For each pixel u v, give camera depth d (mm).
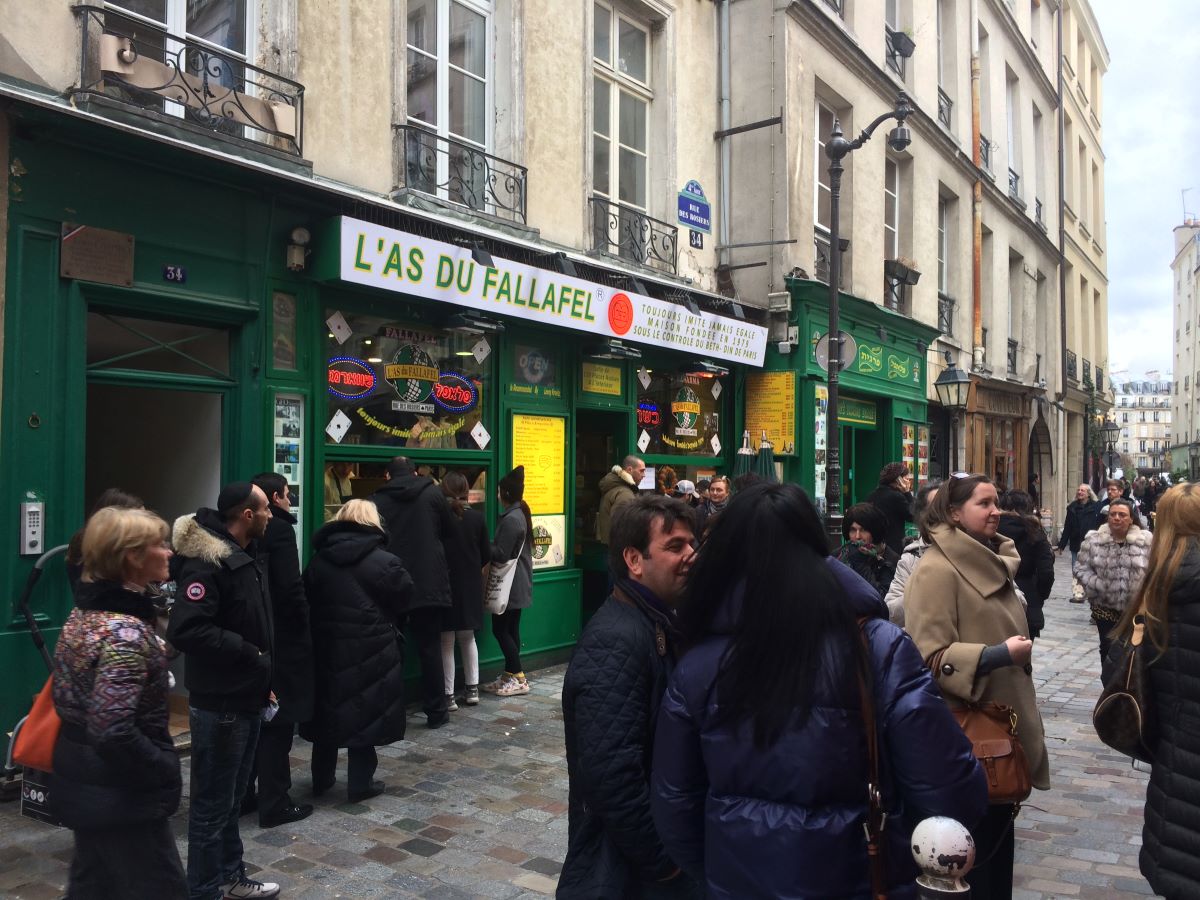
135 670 2713
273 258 5965
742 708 1765
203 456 6121
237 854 3738
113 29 5211
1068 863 4203
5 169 4684
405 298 6691
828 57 11836
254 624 3711
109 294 5152
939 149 15859
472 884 3879
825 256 12219
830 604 1769
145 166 5242
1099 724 2619
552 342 8234
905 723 1724
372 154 6590
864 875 1717
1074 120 26438
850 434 13305
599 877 2258
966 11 17328
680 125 10125
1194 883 2340
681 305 9297
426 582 6043
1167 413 134625
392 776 5238
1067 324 26000
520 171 7793
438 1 7352
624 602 2375
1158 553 2510
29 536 4742
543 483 8125
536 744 5848
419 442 7059
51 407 4863
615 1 9328
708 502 8461
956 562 3223
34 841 4215
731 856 1757
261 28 5992
